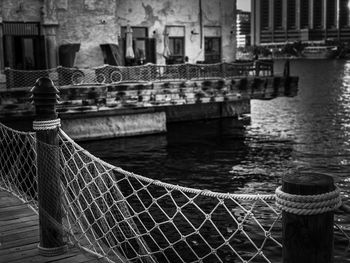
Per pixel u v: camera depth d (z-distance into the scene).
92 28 26.88
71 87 21.86
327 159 20.83
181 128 29.31
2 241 6.74
